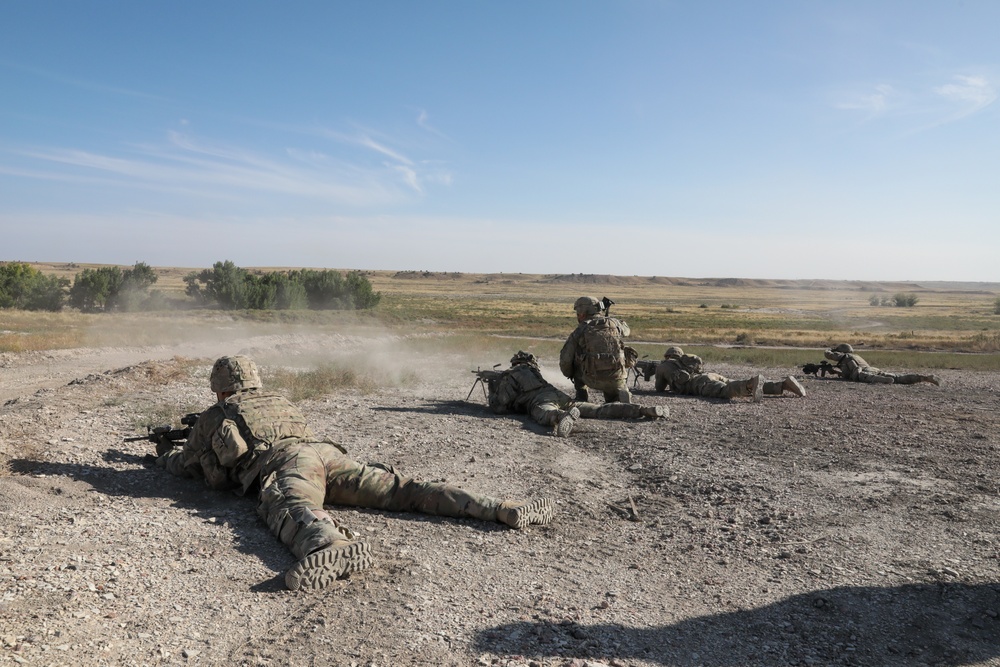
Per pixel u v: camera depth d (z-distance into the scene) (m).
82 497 6.36
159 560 5.02
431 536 5.89
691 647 4.14
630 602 4.75
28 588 4.29
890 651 4.15
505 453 9.22
